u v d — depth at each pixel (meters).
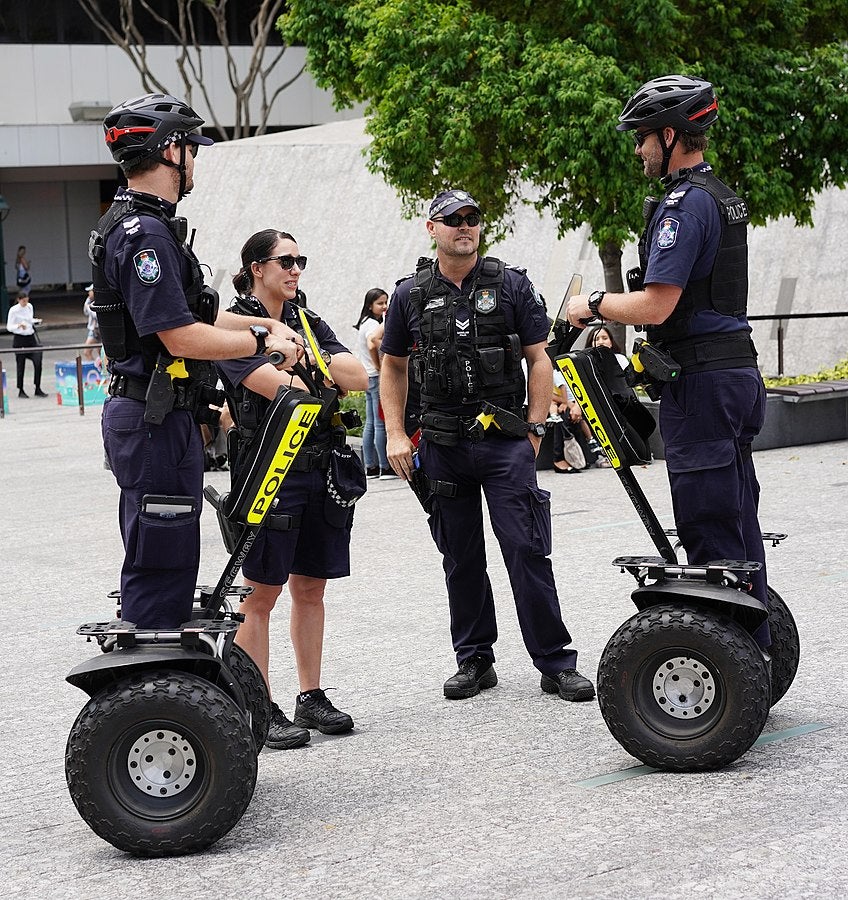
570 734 4.81
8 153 35.06
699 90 4.36
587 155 11.48
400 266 19.77
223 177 23.09
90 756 3.82
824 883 3.45
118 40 33.09
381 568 7.93
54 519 10.36
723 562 4.35
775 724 4.76
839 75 12.44
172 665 3.90
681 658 4.28
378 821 4.05
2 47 35.44
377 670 5.82
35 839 4.11
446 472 5.30
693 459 4.37
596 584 7.16
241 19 37.19
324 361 4.88
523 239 18.39
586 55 11.62
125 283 3.85
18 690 5.85
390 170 12.85
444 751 4.69
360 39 14.05
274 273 4.82
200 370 4.00
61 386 19.66
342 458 4.89
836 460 11.10
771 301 16.73
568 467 11.08
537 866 3.64
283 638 6.48
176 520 3.94
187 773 3.85
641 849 3.71
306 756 4.73
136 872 3.77
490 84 11.97
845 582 6.87
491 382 5.21
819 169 12.57
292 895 3.55
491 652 5.45
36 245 40.03
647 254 4.41
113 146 3.95
